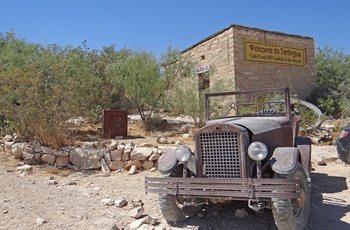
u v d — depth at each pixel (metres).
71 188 6.14
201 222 4.52
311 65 16.50
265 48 14.98
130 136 9.96
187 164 4.38
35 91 8.17
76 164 7.76
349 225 4.41
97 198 5.49
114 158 7.56
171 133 10.41
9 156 8.50
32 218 4.47
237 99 9.98
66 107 8.43
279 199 3.62
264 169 4.06
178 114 13.21
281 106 6.77
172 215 4.38
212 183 3.89
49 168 7.65
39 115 8.00
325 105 15.21
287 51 15.69
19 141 8.77
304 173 4.19
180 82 12.20
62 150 7.95
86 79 11.47
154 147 7.96
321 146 9.58
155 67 11.57
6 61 12.25
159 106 11.95
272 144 4.49
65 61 9.83
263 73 14.80
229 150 4.07
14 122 9.23
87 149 7.82
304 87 16.16
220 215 4.72
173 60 12.23
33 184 6.32
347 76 17.55
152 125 11.27
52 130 7.99
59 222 4.38
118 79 11.46
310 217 4.67
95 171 7.52
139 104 11.23
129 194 5.76
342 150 6.82
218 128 4.12
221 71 14.66
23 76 8.42
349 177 6.74
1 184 6.16
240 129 4.02
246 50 14.41
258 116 5.48
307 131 10.88
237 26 14.23
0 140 9.20
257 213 4.73
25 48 15.03
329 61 19.88
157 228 4.21
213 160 4.17
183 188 4.05
